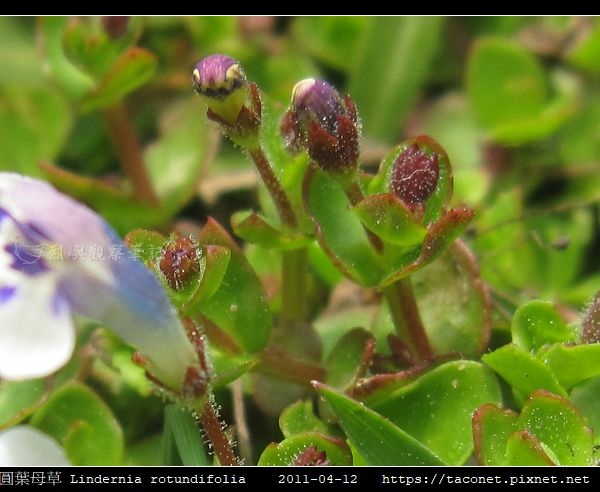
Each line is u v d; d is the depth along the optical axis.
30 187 0.07
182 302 0.08
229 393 0.08
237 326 0.08
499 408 0.07
